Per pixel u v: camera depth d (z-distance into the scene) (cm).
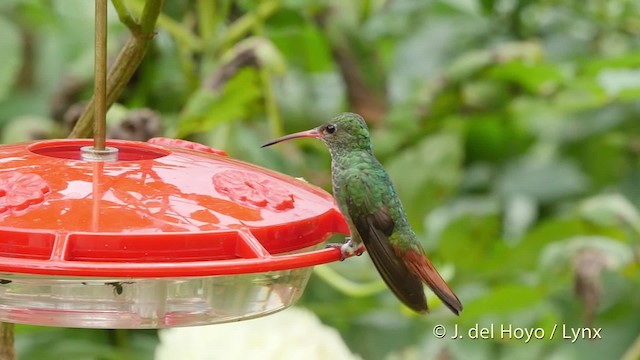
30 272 488
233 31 901
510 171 988
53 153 642
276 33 936
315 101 930
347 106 959
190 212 547
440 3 1007
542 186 981
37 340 813
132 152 648
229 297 575
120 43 889
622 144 990
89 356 810
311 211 593
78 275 490
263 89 889
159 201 552
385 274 691
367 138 736
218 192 576
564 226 869
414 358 889
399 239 695
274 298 594
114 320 555
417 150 938
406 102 947
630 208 870
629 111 980
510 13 992
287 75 928
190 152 642
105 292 550
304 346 718
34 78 972
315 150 945
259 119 925
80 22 940
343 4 954
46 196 543
